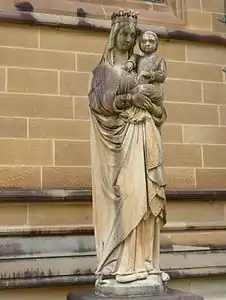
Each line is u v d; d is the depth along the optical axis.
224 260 8.80
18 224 8.00
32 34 8.62
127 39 6.20
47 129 8.45
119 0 9.59
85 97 8.73
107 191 6.01
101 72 6.17
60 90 8.62
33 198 7.98
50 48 8.69
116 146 6.00
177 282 8.50
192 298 5.81
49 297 7.79
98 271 5.98
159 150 6.03
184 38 9.44
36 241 7.93
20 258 7.72
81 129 8.62
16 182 8.17
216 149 9.41
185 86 9.41
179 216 8.87
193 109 9.38
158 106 6.14
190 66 9.49
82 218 8.30
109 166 6.02
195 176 9.18
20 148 8.27
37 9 8.79
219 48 9.76
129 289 5.79
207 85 9.55
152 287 5.84
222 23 9.85
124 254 5.93
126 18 6.20
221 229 9.02
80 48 8.85
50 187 8.32
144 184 5.90
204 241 8.85
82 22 8.80
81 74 8.78
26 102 8.41
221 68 9.70
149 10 9.72
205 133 9.39
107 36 9.03
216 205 9.13
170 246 8.61
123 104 6.00
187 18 9.69
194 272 8.48
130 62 6.17
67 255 7.93
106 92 5.99
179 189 9.01
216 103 9.56
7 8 8.59
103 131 6.06
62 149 8.48
